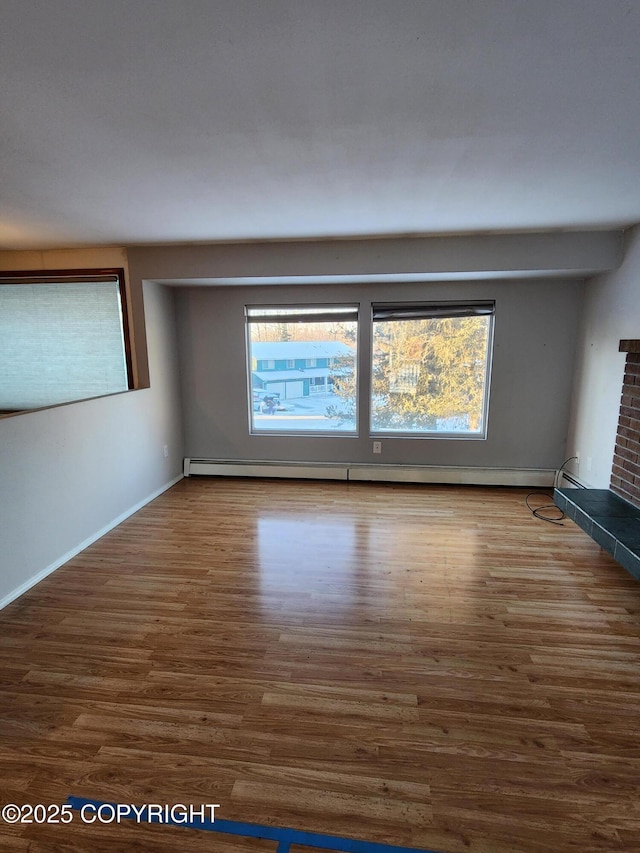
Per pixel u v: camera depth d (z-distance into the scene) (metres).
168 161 2.04
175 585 2.65
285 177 2.25
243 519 3.63
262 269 3.80
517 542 3.20
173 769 1.51
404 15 1.12
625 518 2.82
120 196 2.54
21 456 2.55
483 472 4.38
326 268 3.73
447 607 2.42
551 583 2.66
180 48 1.25
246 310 4.49
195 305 4.52
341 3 1.08
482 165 2.11
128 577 2.74
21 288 4.18
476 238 3.53
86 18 1.12
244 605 2.44
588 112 1.62
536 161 2.06
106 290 4.05
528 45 1.24
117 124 1.70
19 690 1.85
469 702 1.79
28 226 3.22
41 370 4.28
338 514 3.72
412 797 1.42
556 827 1.33
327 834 1.31
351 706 1.77
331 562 2.91
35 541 2.66
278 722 1.70
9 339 4.27
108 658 2.04
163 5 1.08
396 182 2.33
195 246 3.84
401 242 3.62
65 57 1.28
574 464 4.10
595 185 2.39
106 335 4.11
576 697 1.81
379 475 4.52
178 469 4.67
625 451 3.21
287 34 1.19
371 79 1.41
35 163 2.06
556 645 2.12
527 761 1.54
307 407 4.65
